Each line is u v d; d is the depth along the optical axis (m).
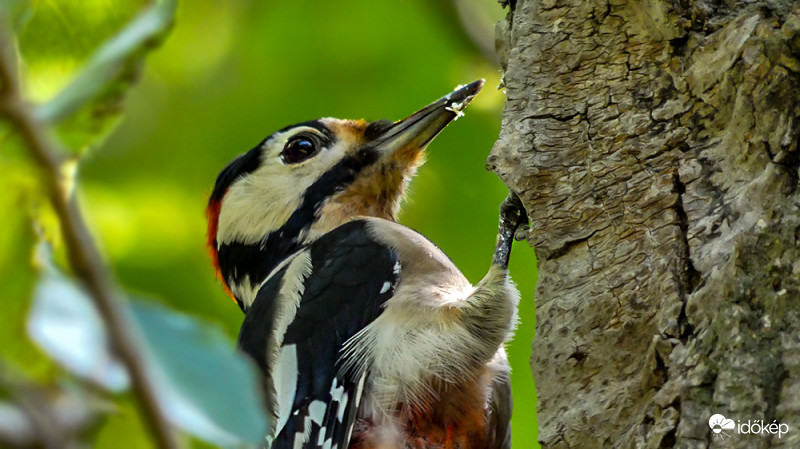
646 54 7.74
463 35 13.20
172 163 13.12
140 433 4.25
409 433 8.35
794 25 6.91
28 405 3.44
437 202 12.33
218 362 3.75
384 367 8.37
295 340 8.73
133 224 12.73
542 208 7.78
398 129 10.57
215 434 3.66
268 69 13.32
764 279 6.42
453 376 8.37
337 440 8.23
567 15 8.09
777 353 6.22
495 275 8.60
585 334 7.37
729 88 7.20
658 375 6.82
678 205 7.27
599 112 7.79
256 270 10.49
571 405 7.28
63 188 3.27
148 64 13.25
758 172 6.88
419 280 8.83
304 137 10.58
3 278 4.02
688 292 6.93
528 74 8.14
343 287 8.91
